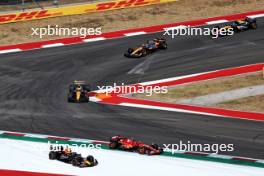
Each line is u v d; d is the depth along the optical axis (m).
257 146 137.25
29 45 198.25
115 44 199.12
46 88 168.88
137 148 135.38
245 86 168.75
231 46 196.25
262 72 177.88
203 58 187.50
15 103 160.12
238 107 157.00
